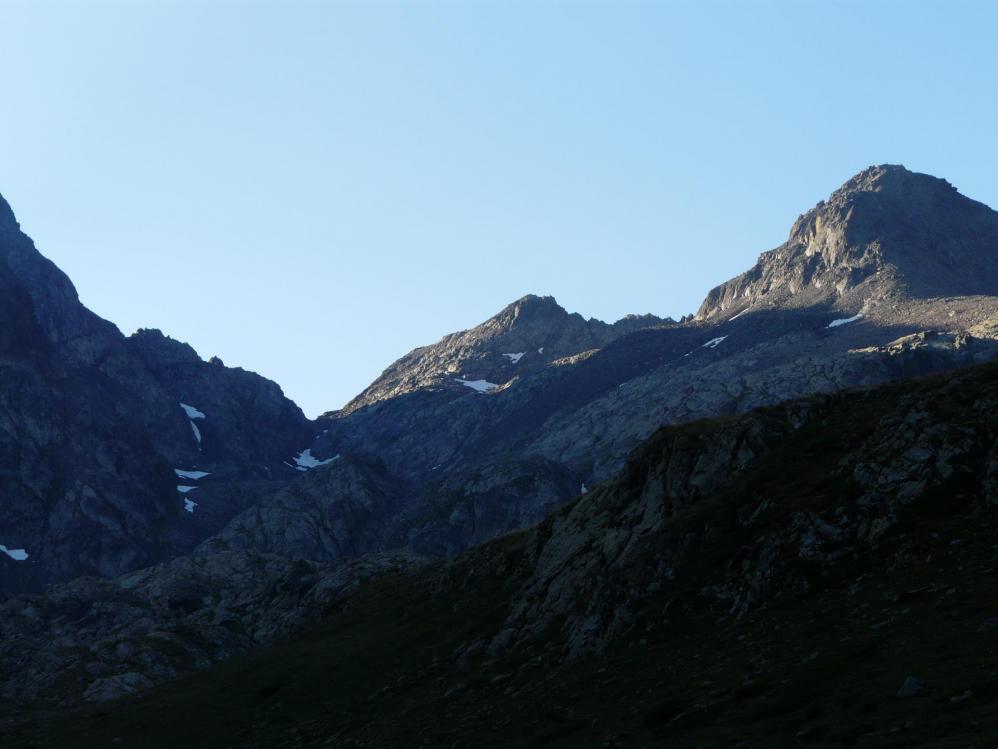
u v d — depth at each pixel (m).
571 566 82.62
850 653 46.78
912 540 56.56
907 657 43.78
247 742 84.75
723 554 66.75
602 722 53.06
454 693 74.62
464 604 97.12
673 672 55.97
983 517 55.81
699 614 62.38
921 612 48.25
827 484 66.50
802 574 59.06
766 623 56.53
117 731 100.88
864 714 39.66
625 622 66.62
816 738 39.25
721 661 53.94
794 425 77.50
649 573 69.56
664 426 85.25
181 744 90.56
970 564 51.66
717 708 47.34
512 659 76.06
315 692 91.94
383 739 70.12
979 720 35.22
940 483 60.09
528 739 55.88
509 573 97.81
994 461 57.91
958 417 64.00
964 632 44.03
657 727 48.19
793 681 46.38
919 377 77.31
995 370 67.69
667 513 75.94
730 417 82.50
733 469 75.81
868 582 55.06
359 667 94.00
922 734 35.69
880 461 64.44
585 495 96.19
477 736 61.34
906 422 66.44
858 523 60.66
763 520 67.00
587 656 66.56
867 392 78.00
